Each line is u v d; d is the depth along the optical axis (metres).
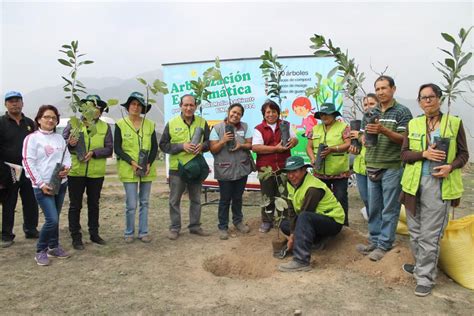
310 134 5.71
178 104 8.37
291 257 4.95
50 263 4.81
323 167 5.45
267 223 6.07
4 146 5.43
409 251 4.55
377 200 4.73
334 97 7.47
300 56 7.70
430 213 3.82
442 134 3.73
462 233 4.23
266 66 5.96
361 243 5.11
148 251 5.30
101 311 3.59
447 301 3.73
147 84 5.24
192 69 8.26
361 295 3.85
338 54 4.66
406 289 3.98
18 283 4.21
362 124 4.43
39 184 4.50
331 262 4.78
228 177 5.78
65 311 3.60
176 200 5.85
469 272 4.08
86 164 5.17
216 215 7.49
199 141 5.58
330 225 4.74
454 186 3.78
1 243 5.52
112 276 4.42
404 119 4.42
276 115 5.75
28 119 5.68
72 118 4.66
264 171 5.20
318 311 3.55
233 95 8.10
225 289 4.05
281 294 3.90
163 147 5.70
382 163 4.50
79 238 5.34
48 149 4.59
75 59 4.70
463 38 3.65
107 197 9.40
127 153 5.43
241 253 5.23
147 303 3.74
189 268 4.67
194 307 3.65
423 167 3.84
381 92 4.41
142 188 5.71
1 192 5.50
